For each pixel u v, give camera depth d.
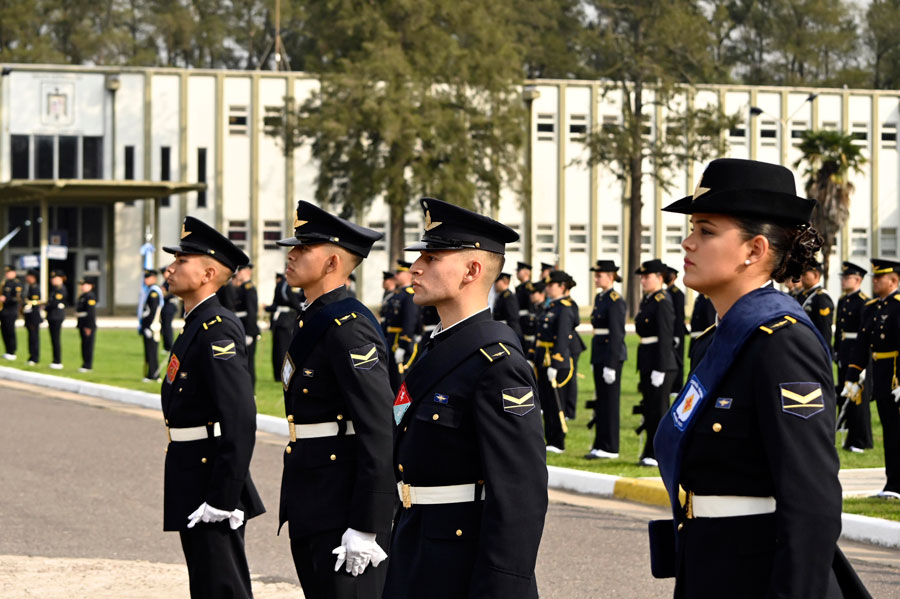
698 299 18.92
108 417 19.05
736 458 3.81
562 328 15.80
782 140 62.03
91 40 89.44
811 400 3.70
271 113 59.41
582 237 61.34
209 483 6.50
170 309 25.38
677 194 61.94
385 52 51.59
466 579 4.53
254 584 8.66
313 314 6.05
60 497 12.06
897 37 96.94
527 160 60.88
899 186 63.94
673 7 57.69
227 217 59.34
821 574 3.59
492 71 53.38
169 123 58.75
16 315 32.59
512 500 4.39
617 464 14.18
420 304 4.76
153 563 9.22
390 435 5.78
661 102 56.03
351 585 5.81
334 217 6.04
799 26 95.81
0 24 86.88
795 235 3.94
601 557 9.57
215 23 97.06
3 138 56.94
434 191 52.22
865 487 12.60
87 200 57.34
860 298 16.44
